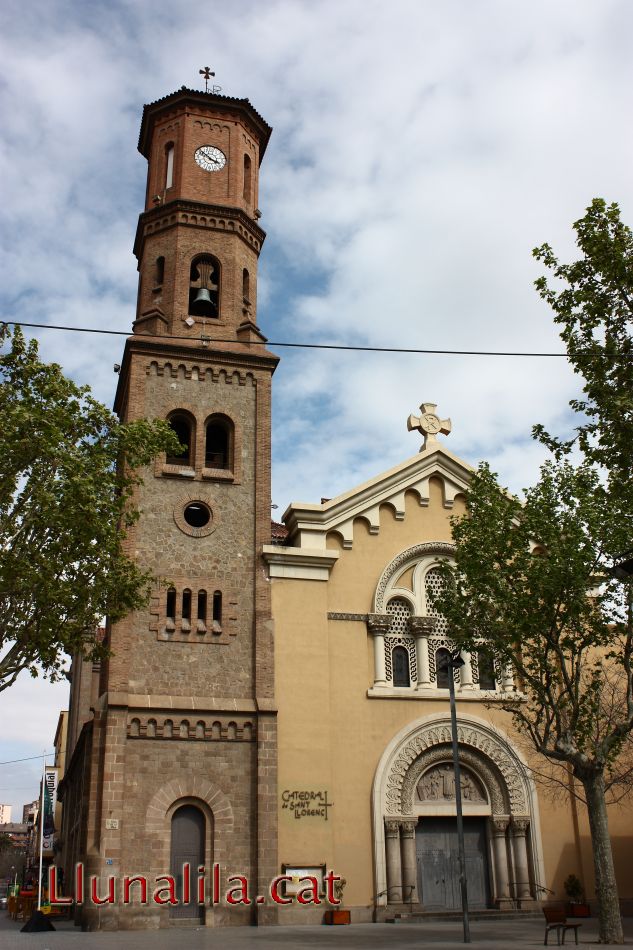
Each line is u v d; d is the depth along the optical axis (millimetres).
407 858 31234
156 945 22219
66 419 24844
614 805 34250
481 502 26719
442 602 26750
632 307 22000
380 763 31938
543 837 32812
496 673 26453
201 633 31500
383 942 22906
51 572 24188
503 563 25781
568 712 25703
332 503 34906
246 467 34500
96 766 28859
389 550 35188
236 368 35781
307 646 32406
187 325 36031
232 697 30953
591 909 32344
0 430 23656
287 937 24500
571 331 22594
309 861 29688
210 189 38844
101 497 25312
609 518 24297
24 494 24484
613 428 22312
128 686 29969
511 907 31547
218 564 32688
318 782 30750
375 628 33750
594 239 21922
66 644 24906
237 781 29953
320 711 31672
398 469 36250
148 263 37844
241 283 37844
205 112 40219
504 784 33062
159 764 29391
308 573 33469
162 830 28688
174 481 33438
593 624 24766
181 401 34656
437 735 32875
